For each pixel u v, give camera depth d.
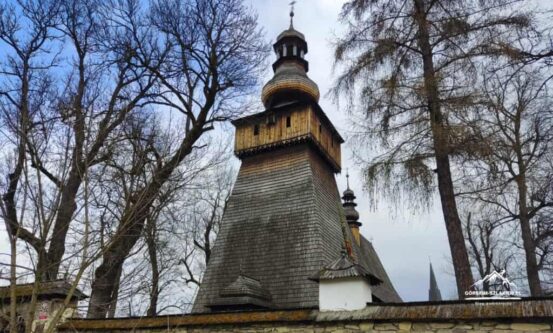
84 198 5.48
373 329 8.48
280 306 18.45
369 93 11.19
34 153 5.80
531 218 15.67
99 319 10.55
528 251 14.80
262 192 23.55
